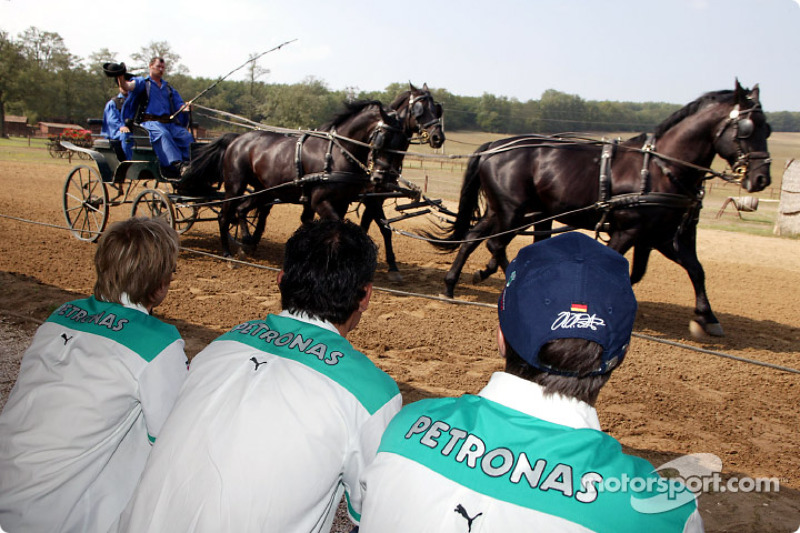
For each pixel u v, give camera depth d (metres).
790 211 15.85
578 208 6.68
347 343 1.76
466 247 7.66
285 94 71.69
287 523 1.47
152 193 8.90
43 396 1.88
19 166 23.39
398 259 10.80
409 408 1.40
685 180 6.30
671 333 7.09
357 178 7.98
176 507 1.45
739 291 9.76
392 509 1.18
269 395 1.55
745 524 3.26
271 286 8.08
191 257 9.52
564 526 1.05
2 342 5.18
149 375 1.90
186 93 71.38
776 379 5.75
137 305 2.11
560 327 1.15
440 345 6.18
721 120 6.00
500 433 1.19
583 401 1.23
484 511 1.10
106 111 9.53
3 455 1.85
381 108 7.71
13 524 1.80
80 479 1.86
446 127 83.31
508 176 7.02
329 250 1.78
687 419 4.72
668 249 6.85
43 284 7.19
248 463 1.46
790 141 67.31
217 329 6.07
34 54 65.88
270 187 8.57
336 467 1.56
